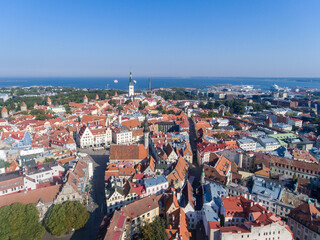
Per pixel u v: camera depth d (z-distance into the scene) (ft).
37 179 489.26
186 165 597.93
